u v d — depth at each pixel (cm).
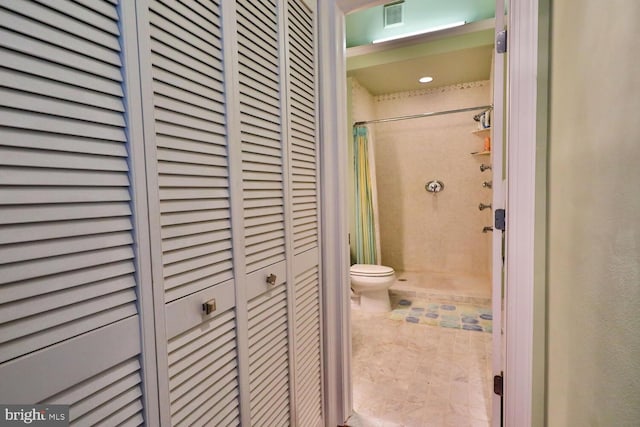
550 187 114
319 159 144
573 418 87
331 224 152
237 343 92
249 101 97
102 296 57
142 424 65
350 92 330
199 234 79
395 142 392
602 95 70
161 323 68
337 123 152
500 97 132
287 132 117
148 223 65
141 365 65
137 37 62
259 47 101
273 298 111
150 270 66
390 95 388
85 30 54
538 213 122
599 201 71
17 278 46
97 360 57
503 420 136
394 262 404
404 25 271
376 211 352
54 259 51
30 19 47
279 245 114
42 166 49
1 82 44
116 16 59
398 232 401
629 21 57
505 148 142
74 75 53
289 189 118
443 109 364
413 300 322
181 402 74
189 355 76
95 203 56
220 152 85
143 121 64
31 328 48
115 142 59
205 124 80
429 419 159
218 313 85
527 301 121
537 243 122
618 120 62
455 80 341
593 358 73
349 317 163
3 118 45
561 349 99
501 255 137
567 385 93
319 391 145
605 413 66
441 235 381
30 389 48
